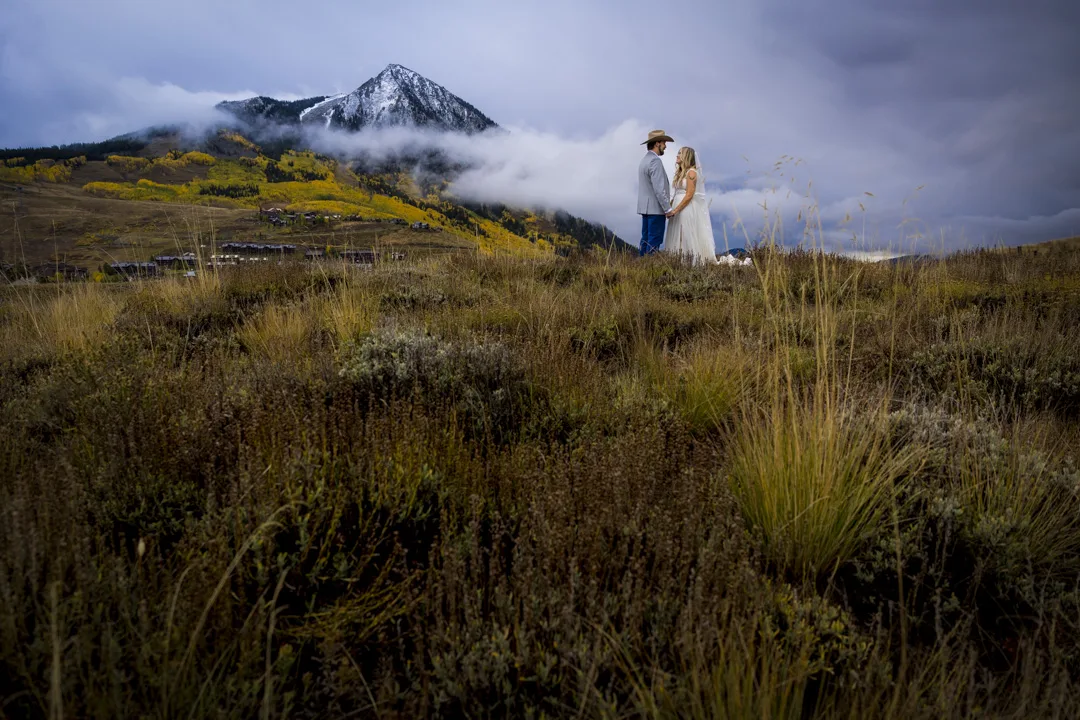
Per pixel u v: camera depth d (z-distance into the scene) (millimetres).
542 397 3422
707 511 2162
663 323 5523
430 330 4758
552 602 1678
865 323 5223
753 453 2684
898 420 3146
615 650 1561
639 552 1876
